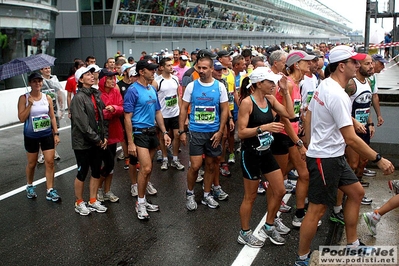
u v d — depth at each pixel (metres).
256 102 4.27
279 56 5.43
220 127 5.52
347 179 3.77
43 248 4.66
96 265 4.27
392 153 6.84
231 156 7.88
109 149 5.80
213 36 43.53
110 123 5.78
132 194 6.25
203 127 5.43
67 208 5.84
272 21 64.31
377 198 5.62
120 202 6.03
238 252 4.43
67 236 4.95
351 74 3.63
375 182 6.27
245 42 54.53
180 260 4.31
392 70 19.12
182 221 5.30
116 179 7.10
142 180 5.30
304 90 5.66
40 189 6.68
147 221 5.33
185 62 9.57
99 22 28.38
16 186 6.84
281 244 4.56
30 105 5.85
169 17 33.47
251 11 52.72
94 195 5.72
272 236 4.58
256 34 58.22
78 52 29.50
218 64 6.40
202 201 5.90
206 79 5.42
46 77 8.12
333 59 3.64
